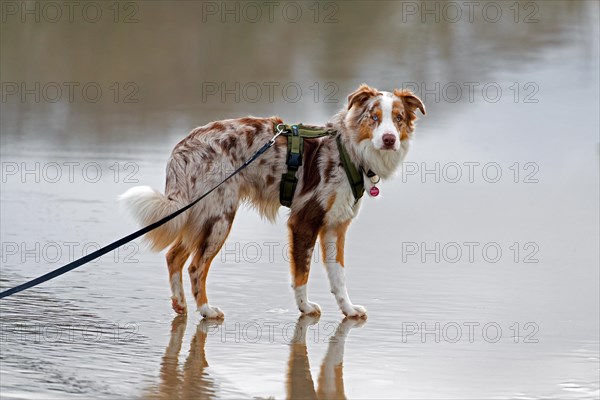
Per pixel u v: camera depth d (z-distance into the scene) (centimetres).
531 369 897
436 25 3569
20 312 1050
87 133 2233
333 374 874
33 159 1983
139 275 1231
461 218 1584
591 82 2712
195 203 1071
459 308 1106
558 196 1738
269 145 1088
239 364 897
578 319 1061
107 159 1978
